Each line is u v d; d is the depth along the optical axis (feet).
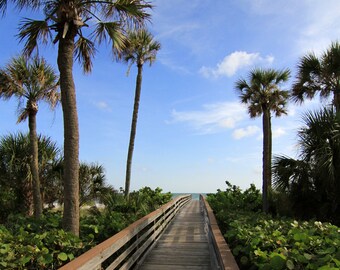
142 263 21.93
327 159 25.95
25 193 38.32
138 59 52.29
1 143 38.27
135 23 23.89
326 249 10.61
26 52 23.49
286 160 29.53
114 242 15.07
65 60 21.75
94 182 43.57
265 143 46.50
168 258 23.31
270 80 47.01
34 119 33.71
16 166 37.60
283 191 29.45
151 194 59.11
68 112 21.53
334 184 26.40
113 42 24.09
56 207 42.83
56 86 34.42
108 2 22.61
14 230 20.75
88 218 25.55
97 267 12.76
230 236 15.05
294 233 12.75
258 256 11.05
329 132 27.07
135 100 52.65
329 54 36.70
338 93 37.65
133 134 51.90
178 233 34.63
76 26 21.93
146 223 23.67
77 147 21.57
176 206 56.08
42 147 40.32
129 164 51.01
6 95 32.53
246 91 49.29
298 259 9.79
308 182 28.04
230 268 10.40
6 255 13.42
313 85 40.01
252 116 55.36
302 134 28.99
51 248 14.99
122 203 35.86
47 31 22.75
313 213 27.73
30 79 32.91
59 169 41.37
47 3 21.90
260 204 43.57
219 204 43.04
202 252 25.18
